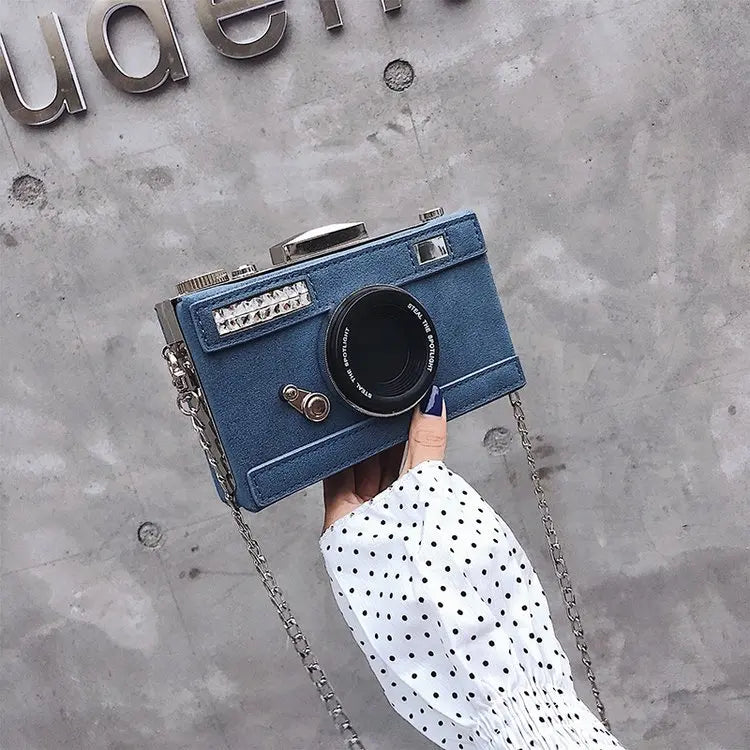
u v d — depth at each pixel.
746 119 1.32
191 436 1.33
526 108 1.30
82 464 1.32
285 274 0.74
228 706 1.37
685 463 1.38
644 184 1.32
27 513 1.32
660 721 1.42
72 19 1.24
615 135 1.31
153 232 1.28
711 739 1.42
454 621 0.69
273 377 0.74
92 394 1.31
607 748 0.69
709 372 1.36
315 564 1.36
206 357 0.71
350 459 0.77
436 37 1.29
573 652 1.40
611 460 1.37
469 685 0.68
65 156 1.27
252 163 1.28
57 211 1.27
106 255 1.28
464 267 0.83
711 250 1.34
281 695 1.38
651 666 1.41
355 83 1.28
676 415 1.37
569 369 1.35
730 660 1.41
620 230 1.33
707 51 1.31
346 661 1.38
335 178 1.29
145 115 1.27
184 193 1.28
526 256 1.33
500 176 1.31
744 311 1.35
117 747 1.36
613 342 1.35
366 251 0.78
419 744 1.39
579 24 1.29
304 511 1.35
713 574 1.40
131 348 1.30
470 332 0.83
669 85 1.31
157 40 1.25
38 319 1.29
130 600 1.34
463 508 0.74
